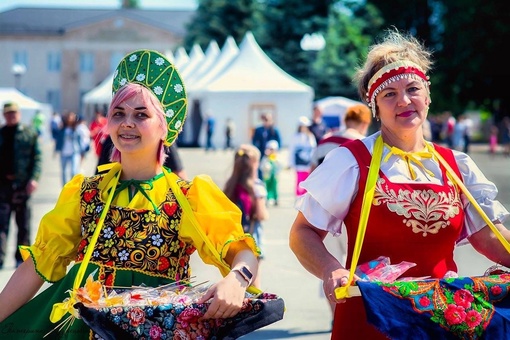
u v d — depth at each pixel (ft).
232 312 10.96
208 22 211.41
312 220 12.50
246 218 27.35
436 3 180.96
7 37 288.30
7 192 34.78
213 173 91.86
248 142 133.80
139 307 10.84
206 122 135.23
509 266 12.42
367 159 12.32
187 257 11.96
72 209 12.06
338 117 116.67
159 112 11.94
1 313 12.12
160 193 11.91
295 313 27.22
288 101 129.70
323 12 181.57
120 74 12.53
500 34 159.94
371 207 12.05
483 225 12.51
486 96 170.50
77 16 315.17
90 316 10.74
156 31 292.20
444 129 166.71
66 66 289.94
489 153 139.64
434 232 12.09
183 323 10.89
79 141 72.74
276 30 181.27
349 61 175.22
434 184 12.21
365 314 11.99
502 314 11.35
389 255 12.10
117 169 12.13
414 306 11.22
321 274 11.93
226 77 132.26
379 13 182.50
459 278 11.48
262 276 33.76
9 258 37.63
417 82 12.34
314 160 26.16
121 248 11.64
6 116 34.78
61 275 12.14
